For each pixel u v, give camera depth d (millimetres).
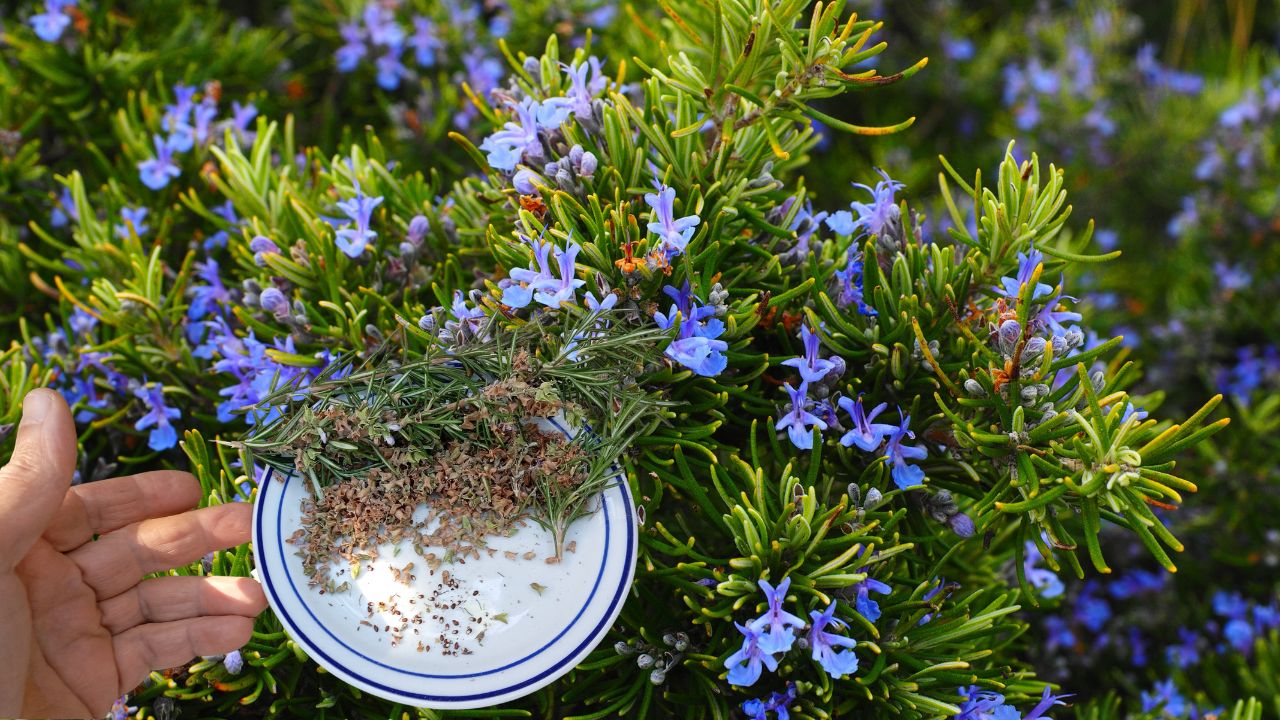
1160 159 1655
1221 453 1245
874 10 1656
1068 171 1683
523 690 832
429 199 1016
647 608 919
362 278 961
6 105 1127
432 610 842
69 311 1049
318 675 913
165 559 882
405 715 893
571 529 857
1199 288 1474
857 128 880
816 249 955
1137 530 833
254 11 1411
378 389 878
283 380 938
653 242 880
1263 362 1357
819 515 862
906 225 919
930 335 910
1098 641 1218
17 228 1102
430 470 868
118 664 870
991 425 888
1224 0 2016
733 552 935
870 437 880
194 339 1004
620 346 868
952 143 1771
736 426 946
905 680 878
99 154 1092
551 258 876
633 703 920
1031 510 856
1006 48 1757
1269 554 1208
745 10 891
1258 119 1495
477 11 1272
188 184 1103
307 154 1073
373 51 1238
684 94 932
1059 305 914
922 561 922
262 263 961
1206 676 1152
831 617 847
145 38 1197
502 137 907
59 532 884
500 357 873
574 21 1229
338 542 855
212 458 1009
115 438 1009
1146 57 1759
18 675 846
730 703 900
